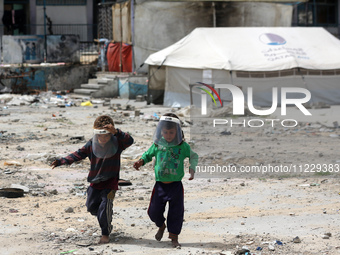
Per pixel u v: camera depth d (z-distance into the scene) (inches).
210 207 287.1
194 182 352.8
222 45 915.4
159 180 218.1
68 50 1160.2
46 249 212.5
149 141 520.4
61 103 954.7
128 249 213.8
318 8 1526.8
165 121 216.2
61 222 257.6
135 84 1063.0
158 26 1042.7
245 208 282.8
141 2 1050.1
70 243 222.2
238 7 1042.1
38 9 1429.6
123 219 265.0
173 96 904.3
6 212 275.6
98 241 225.5
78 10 1450.5
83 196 317.1
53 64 1151.0
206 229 245.0
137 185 349.1
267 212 272.8
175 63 893.2
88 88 1117.1
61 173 384.8
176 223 216.5
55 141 524.4
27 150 471.8
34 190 329.7
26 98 967.6
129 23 1093.1
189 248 214.5
